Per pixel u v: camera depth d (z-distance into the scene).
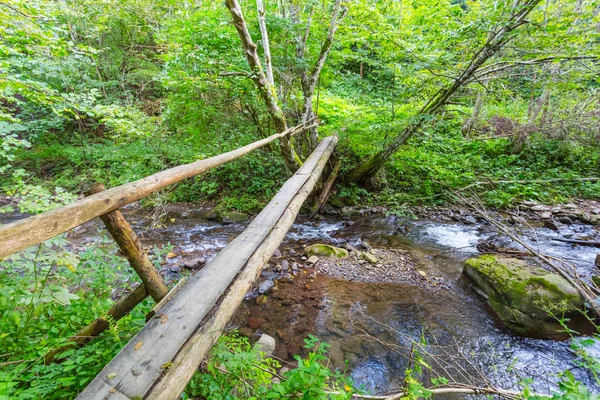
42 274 1.68
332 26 4.96
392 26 5.03
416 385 1.45
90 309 1.68
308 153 6.13
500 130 8.77
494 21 3.73
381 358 2.27
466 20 4.43
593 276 3.02
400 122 5.27
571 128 7.21
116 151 7.43
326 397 1.17
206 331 1.17
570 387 1.00
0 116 2.53
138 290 1.50
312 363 1.27
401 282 3.40
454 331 2.59
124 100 8.87
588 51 3.70
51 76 6.75
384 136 5.78
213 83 4.52
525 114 8.63
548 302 2.46
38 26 2.69
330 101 8.73
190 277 1.50
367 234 4.92
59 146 8.40
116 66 8.91
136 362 1.00
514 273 2.86
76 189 7.18
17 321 1.29
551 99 7.94
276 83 5.70
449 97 4.89
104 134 8.77
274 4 5.43
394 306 2.95
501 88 5.35
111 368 0.97
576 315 2.46
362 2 5.20
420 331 2.59
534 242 4.24
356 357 2.27
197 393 1.34
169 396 0.91
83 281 2.17
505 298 2.71
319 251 4.06
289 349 2.34
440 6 5.25
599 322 2.47
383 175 6.66
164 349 1.06
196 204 6.49
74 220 0.89
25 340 1.36
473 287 3.21
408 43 4.77
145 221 5.52
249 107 5.44
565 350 2.32
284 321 2.68
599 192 6.05
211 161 1.87
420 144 7.11
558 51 3.91
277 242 2.05
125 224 1.23
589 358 1.31
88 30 7.62
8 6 2.32
